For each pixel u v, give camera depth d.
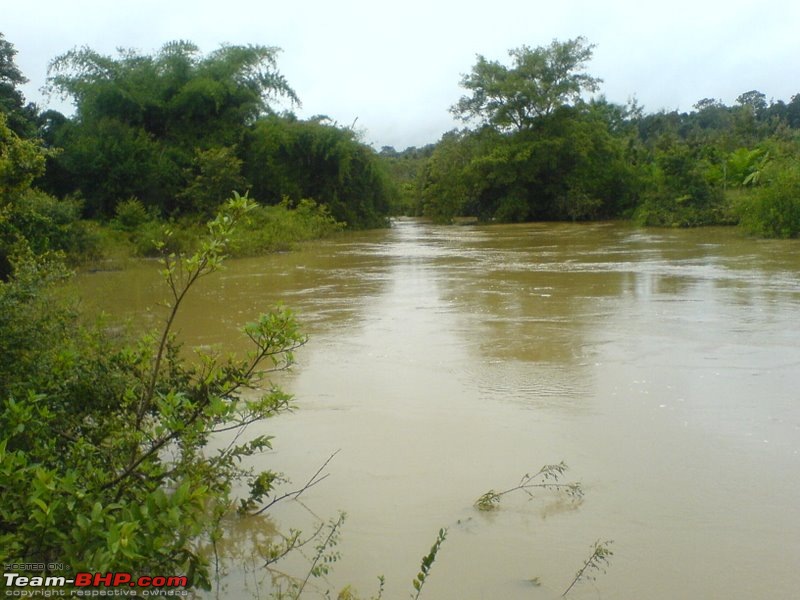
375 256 21.97
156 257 22.95
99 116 32.06
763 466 4.93
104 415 4.37
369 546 4.04
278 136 34.88
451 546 4.02
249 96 34.91
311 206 33.91
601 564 3.79
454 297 12.53
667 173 33.03
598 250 21.75
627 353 8.05
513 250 22.89
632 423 5.82
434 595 3.56
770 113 86.69
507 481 4.82
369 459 5.23
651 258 18.69
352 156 37.66
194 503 3.19
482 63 43.94
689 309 10.66
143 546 2.97
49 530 2.97
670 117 86.19
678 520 4.23
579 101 44.03
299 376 7.43
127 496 3.64
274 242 24.58
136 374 4.67
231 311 11.54
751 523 4.18
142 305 12.41
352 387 7.01
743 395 6.45
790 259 17.42
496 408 6.29
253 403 4.21
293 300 12.67
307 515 4.43
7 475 3.10
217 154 30.22
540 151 42.34
